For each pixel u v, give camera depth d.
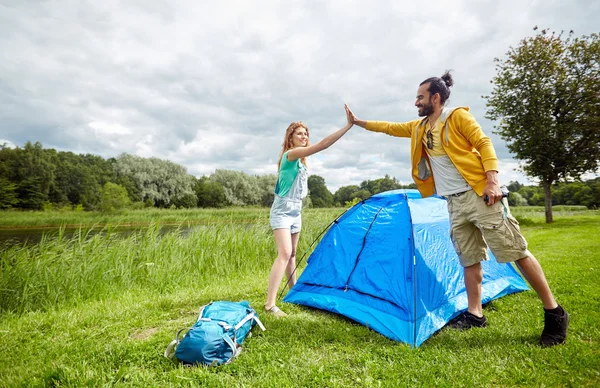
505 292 3.73
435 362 2.28
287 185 3.37
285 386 2.01
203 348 2.27
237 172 68.75
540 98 13.21
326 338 2.72
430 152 2.89
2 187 42.31
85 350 2.58
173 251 5.80
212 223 7.51
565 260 5.60
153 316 3.42
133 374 2.19
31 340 2.94
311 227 8.69
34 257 4.62
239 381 2.08
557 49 13.02
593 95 12.57
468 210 2.68
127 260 5.21
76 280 4.50
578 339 2.50
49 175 48.84
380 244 3.28
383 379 2.09
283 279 4.89
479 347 2.48
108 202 34.34
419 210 3.35
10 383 2.13
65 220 25.53
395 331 2.73
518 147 13.94
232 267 6.01
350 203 12.52
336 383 2.04
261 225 7.90
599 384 1.91
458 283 3.27
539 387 1.92
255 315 2.83
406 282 2.91
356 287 3.27
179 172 60.72
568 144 13.29
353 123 3.40
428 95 2.80
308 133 3.63
